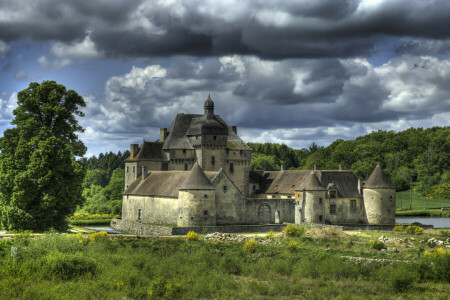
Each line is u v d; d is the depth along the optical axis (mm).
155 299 37156
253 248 56281
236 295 38594
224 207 88000
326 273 45156
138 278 40781
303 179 97750
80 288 37469
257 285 40406
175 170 100188
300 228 69188
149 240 63406
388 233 76125
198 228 78750
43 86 72188
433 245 59844
